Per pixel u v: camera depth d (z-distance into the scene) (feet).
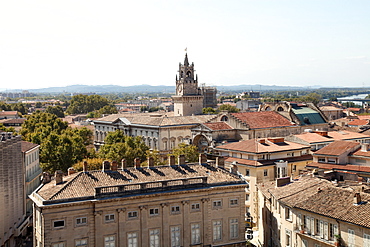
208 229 280.92
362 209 232.73
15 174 362.12
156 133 637.71
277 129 556.51
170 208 271.49
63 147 524.93
